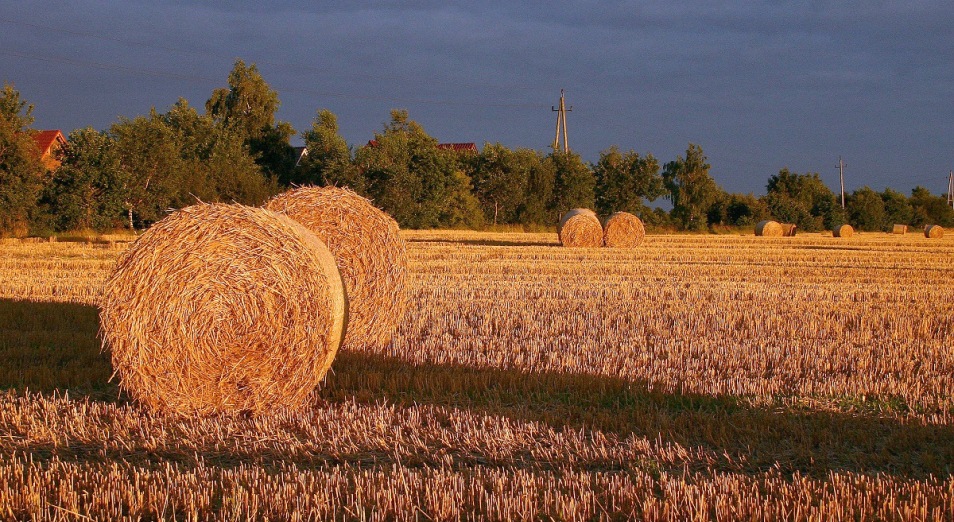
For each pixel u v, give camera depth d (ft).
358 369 43.73
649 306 68.13
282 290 36.17
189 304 35.73
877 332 57.52
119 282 35.96
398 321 51.49
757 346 51.26
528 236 188.55
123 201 169.27
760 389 40.29
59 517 23.86
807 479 27.58
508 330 55.98
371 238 50.42
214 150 216.13
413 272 93.25
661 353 49.21
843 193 321.32
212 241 36.04
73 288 75.10
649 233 248.11
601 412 36.14
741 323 61.16
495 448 30.83
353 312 49.55
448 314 61.93
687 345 51.08
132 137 177.99
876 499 25.73
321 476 27.25
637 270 99.66
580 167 256.73
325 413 35.24
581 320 59.88
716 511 24.62
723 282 87.45
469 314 62.49
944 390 40.37
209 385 35.91
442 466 27.81
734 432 33.12
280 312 36.32
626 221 141.18
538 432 32.96
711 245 159.22
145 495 25.59
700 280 89.35
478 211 236.02
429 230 213.87
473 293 74.28
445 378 41.14
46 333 51.90
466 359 46.29
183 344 35.63
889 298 75.46
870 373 43.93
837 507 24.61
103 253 113.91
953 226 337.31
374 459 29.81
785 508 24.73
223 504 24.84
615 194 263.29
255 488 26.11
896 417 35.70
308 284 36.58
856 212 305.12
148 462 29.19
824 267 107.86
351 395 38.65
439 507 24.88
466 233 198.70
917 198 340.39
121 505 24.72
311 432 32.68
